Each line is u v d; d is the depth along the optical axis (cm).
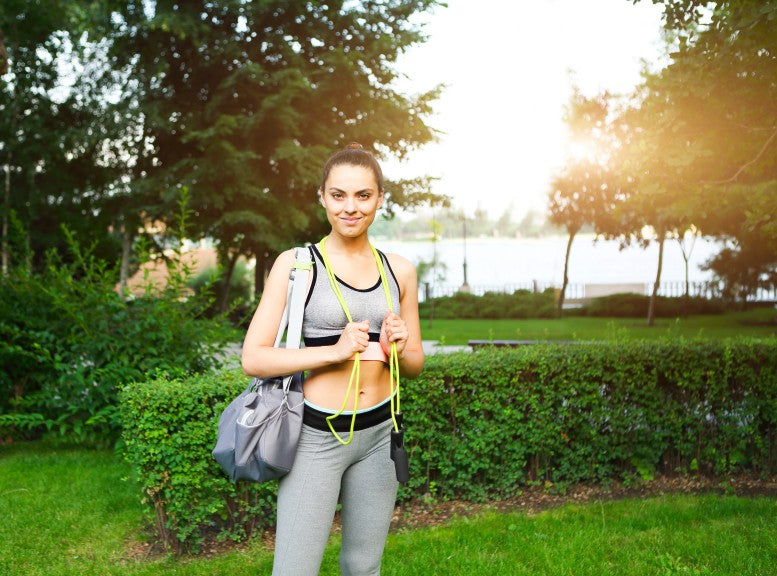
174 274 602
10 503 446
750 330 1862
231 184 1855
